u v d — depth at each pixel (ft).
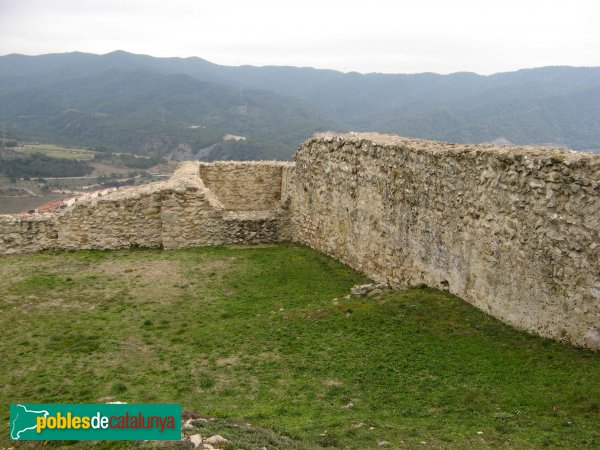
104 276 48.06
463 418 23.65
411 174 41.57
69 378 29.84
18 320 38.04
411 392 26.58
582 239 28.07
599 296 27.40
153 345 34.45
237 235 60.59
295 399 26.76
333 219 54.24
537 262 30.60
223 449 18.49
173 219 58.03
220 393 27.78
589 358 27.30
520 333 31.50
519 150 32.50
